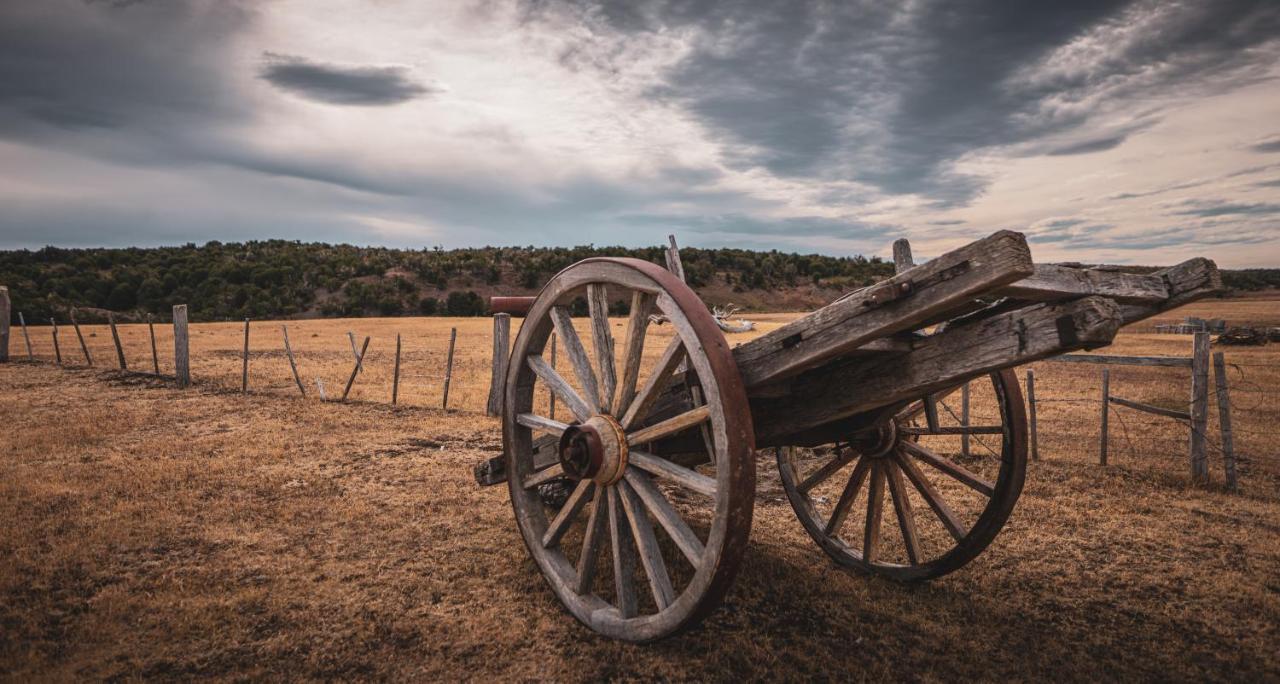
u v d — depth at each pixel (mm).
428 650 3186
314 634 3330
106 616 3447
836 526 4328
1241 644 3340
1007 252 1952
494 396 10109
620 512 3232
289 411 9984
